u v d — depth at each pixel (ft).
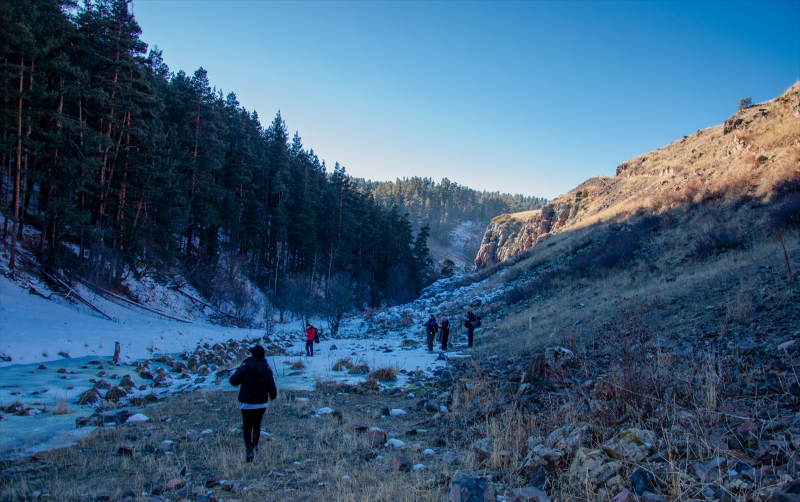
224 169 151.74
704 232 68.03
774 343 23.81
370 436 21.66
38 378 42.78
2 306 68.33
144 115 104.78
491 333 68.13
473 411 24.61
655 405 17.94
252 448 19.48
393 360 52.60
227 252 152.66
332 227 200.75
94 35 97.04
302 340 95.30
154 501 14.62
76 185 84.38
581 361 28.76
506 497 13.83
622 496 11.73
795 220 51.52
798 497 9.46
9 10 69.56
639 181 163.73
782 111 90.94
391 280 209.67
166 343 77.66
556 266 108.06
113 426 26.00
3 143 74.49
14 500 15.19
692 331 32.17
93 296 91.20
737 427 14.53
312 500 14.94
